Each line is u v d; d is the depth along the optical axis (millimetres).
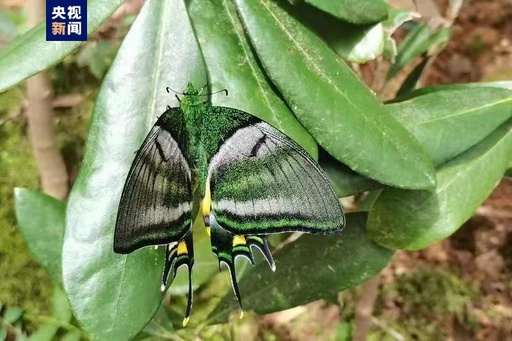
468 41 564
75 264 208
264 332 452
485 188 258
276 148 210
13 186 456
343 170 246
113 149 211
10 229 441
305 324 457
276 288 305
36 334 380
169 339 342
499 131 264
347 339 450
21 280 427
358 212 286
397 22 279
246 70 222
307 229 207
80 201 209
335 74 228
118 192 211
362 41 243
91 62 465
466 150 261
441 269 481
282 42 219
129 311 210
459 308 464
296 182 208
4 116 471
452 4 318
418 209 256
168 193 210
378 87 347
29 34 218
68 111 476
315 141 223
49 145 422
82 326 207
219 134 214
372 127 225
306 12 236
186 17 212
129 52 210
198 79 214
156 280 214
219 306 320
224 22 224
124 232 200
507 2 581
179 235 212
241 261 312
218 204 218
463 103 260
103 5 213
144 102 212
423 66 319
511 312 463
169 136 208
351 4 227
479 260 484
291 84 217
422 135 254
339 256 291
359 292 464
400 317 461
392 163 224
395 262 484
